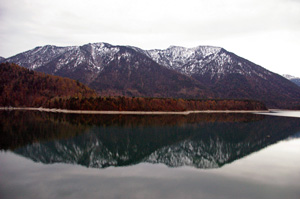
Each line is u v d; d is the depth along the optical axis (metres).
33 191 29.50
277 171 39.00
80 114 148.12
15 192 29.19
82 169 38.75
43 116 126.25
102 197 28.12
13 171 36.62
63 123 97.94
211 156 50.06
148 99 184.00
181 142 66.81
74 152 50.66
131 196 28.50
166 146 61.00
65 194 28.78
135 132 81.56
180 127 97.50
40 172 36.50
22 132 71.88
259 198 28.73
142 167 40.66
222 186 32.09
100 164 42.16
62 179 33.69
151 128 92.12
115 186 31.47
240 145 63.59
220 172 38.25
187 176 36.00
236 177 35.78
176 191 30.19
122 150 54.97
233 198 28.59
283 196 29.33
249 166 42.00
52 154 47.97
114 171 37.94
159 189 30.72
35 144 56.41
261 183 33.38
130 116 145.00
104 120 116.38
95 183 32.41
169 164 43.03
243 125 109.94
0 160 42.38
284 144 64.81
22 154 46.94
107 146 58.66
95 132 78.38
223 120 134.50
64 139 64.38
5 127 80.06
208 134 81.75
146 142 65.44
